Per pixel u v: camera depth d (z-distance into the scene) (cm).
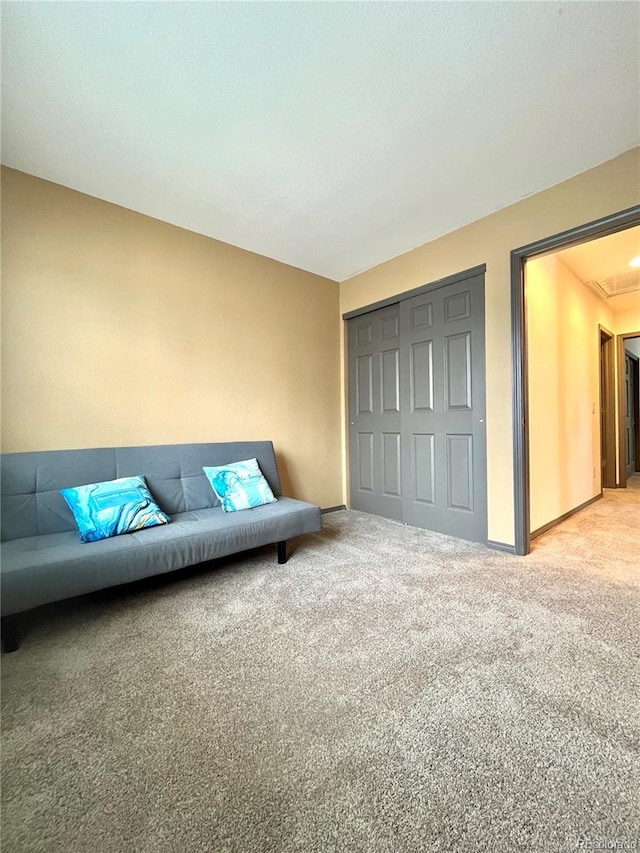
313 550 257
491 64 146
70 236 221
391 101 163
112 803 85
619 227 202
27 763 96
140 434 248
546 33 134
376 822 80
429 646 143
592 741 100
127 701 117
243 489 250
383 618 164
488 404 256
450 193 231
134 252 246
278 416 330
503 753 97
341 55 141
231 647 145
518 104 165
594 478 397
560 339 323
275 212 251
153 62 144
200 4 124
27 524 188
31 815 83
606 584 195
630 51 140
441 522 292
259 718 110
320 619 165
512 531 245
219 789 88
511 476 245
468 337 270
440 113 170
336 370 381
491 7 126
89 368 227
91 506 185
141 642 149
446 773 91
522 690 119
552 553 244
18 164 200
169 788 89
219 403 289
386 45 138
